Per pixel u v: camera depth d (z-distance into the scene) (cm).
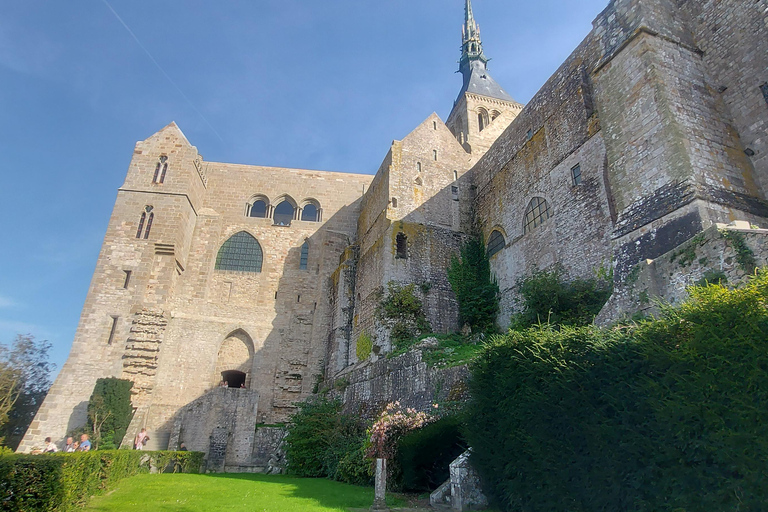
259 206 3769
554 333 869
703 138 1299
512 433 881
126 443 2431
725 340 584
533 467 830
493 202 2588
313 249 3559
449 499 1063
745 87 1371
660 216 1234
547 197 2098
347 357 2845
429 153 2902
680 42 1458
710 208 1162
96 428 2317
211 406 2544
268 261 3466
